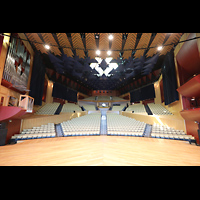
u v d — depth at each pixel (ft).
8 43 16.34
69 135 21.53
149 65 30.94
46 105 36.76
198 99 22.13
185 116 19.58
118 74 45.44
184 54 19.03
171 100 26.78
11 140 16.89
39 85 27.89
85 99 62.59
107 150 8.73
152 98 45.37
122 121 30.19
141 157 6.99
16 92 19.90
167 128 23.16
